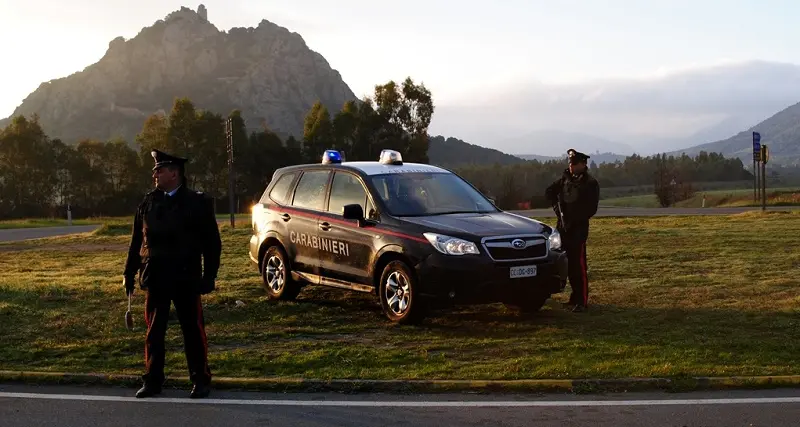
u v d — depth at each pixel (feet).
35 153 303.89
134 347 25.72
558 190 32.53
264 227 35.91
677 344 25.14
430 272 28.19
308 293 36.45
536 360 23.11
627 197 354.54
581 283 31.94
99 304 33.68
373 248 30.45
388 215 30.53
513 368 22.11
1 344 26.05
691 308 31.78
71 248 70.95
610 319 29.84
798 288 36.17
